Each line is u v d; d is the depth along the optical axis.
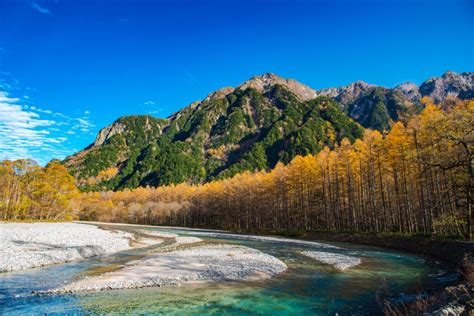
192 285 17.59
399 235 40.72
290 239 56.91
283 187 75.19
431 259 28.84
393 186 52.53
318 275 21.03
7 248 27.72
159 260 25.75
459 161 27.30
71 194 90.88
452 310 9.77
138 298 14.93
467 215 30.67
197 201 118.25
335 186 62.59
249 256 29.47
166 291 16.25
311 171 67.12
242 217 96.25
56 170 85.38
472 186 28.52
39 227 57.81
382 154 48.50
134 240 45.72
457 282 17.11
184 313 12.98
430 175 38.88
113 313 12.85
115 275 19.48
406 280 19.41
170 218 128.88
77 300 14.51
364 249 38.50
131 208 136.00
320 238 55.88
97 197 160.50
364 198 56.75
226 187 102.38
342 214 61.84
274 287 17.50
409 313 11.99
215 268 22.55
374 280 19.47
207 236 62.38
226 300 14.87
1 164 76.31
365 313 13.00
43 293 15.56
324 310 13.49
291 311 13.38
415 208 46.22
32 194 80.19
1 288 16.34
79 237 41.94
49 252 27.12
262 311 13.35
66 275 19.61
